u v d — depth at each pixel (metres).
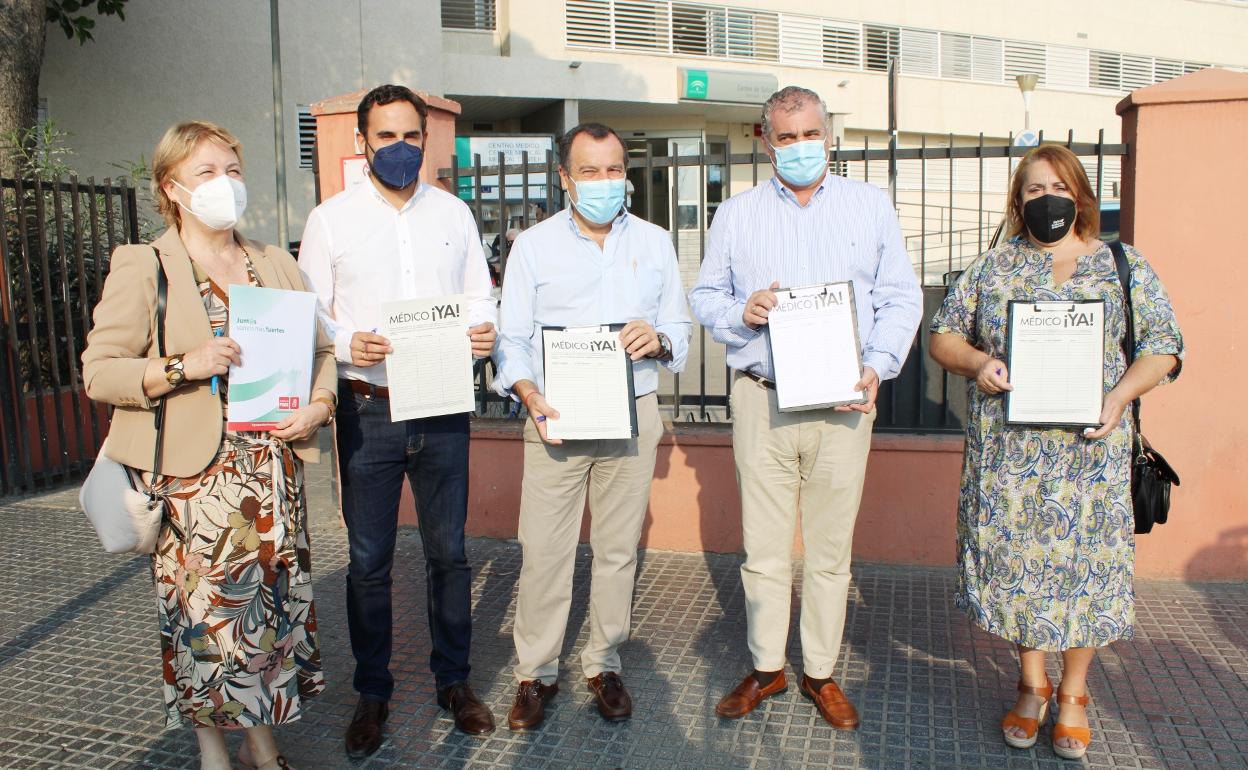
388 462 3.27
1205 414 4.52
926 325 5.05
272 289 2.76
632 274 3.34
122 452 2.67
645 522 5.23
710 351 9.37
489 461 5.41
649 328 3.24
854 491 3.28
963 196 23.36
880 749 3.20
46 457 6.83
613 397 3.19
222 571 2.71
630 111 20.02
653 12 19.94
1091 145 4.63
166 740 3.35
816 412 3.24
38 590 4.82
